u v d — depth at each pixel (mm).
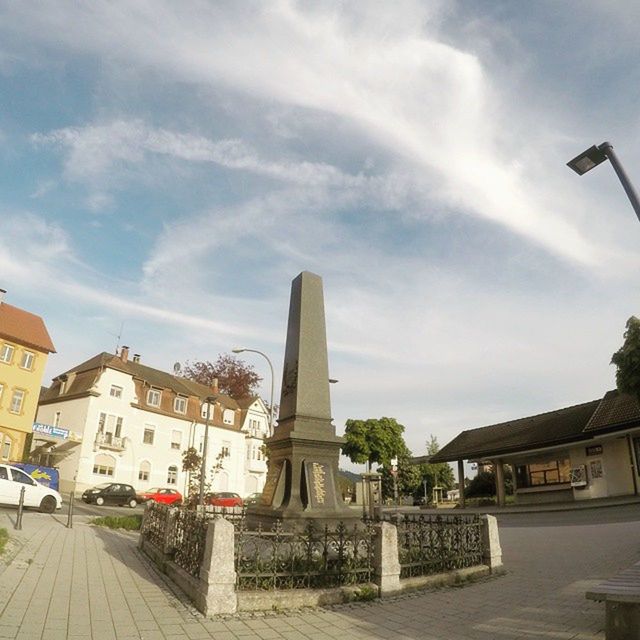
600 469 26562
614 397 26750
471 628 5816
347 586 7023
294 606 6477
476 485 39906
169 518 9031
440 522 8953
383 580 7250
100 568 8844
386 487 44219
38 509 20672
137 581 7895
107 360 42750
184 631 5488
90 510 27188
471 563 9031
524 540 14883
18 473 20156
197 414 49250
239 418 53812
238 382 59812
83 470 39000
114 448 41062
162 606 6438
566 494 29031
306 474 10141
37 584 7266
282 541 7207
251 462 53188
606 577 8602
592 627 5723
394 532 7582
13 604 6133
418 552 8242
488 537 9352
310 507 9750
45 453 40062
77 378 43188
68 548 10852
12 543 10258
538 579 8641
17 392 36531
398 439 40094
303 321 11734
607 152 9414
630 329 11578
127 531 15859
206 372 60094
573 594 7391
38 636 5102
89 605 6367
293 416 10773
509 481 38656
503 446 29438
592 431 24688
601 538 13984
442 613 6430
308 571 6930
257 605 6293
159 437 45312
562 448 27781
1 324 36250
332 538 7277
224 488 50094
